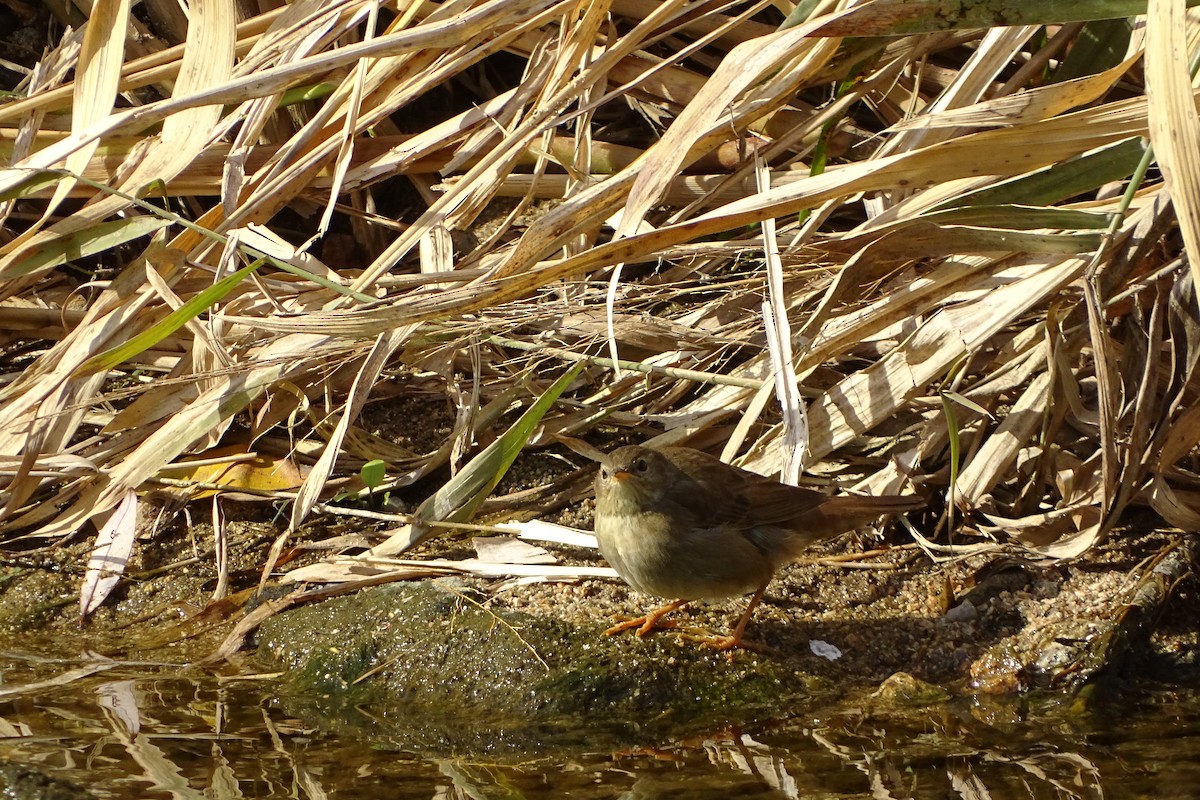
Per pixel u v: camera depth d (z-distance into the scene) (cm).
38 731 812
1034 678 895
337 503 1090
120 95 1276
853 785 756
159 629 977
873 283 1041
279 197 1064
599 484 906
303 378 1098
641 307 1185
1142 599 939
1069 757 793
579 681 870
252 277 1016
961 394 1052
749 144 1202
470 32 909
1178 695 892
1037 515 1007
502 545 1000
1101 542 1012
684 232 856
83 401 1039
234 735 820
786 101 1032
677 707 864
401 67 1075
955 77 1148
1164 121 718
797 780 763
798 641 933
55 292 1214
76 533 1061
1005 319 957
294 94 1148
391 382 1172
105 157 1130
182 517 1085
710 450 1113
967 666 913
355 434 1107
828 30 832
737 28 1262
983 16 823
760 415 1095
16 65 1303
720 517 893
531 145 1248
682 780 763
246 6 1246
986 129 1031
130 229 1038
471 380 1159
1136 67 1168
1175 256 1009
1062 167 890
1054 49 1123
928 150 859
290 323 906
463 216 1096
